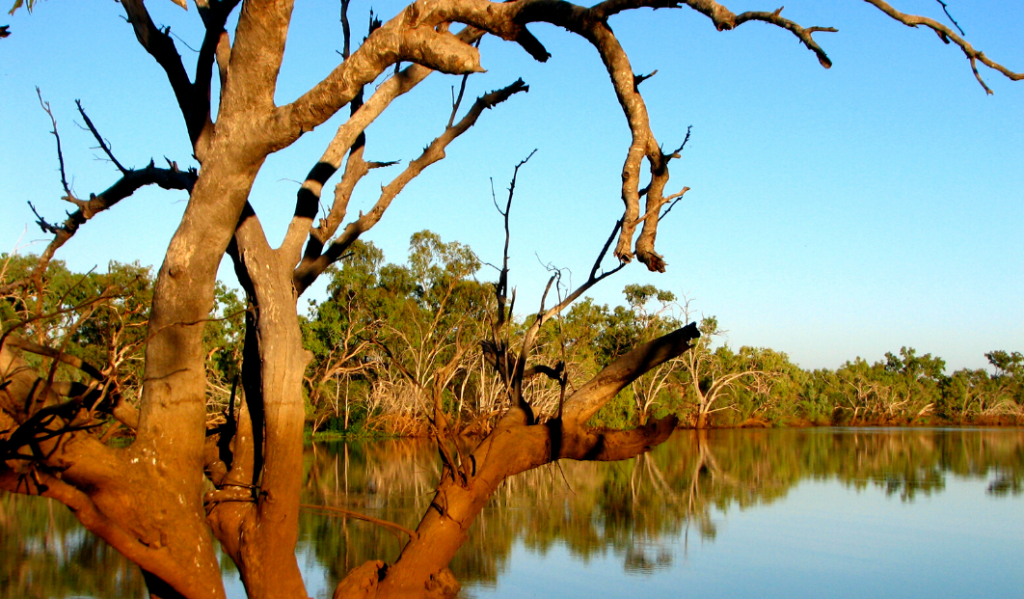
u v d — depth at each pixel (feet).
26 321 13.12
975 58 12.05
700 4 13.00
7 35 14.85
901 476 84.28
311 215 17.24
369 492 63.57
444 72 14.25
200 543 15.03
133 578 36.32
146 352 14.99
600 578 39.40
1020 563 43.47
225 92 14.52
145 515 14.29
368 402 134.72
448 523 16.98
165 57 16.93
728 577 39.70
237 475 16.92
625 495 67.31
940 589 38.40
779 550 46.06
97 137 18.20
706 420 195.62
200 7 18.06
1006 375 274.57
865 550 46.47
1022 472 88.79
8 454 12.48
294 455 16.31
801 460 102.63
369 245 168.25
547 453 17.95
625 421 146.41
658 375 176.45
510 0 14.56
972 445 135.85
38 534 46.01
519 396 18.79
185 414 14.88
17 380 13.87
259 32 13.80
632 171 13.75
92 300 14.44
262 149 14.29
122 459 14.19
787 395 208.54
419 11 14.03
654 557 44.01
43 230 18.15
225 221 14.66
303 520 50.57
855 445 134.21
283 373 16.19
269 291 16.33
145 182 18.43
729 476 82.79
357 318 137.80
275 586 16.29
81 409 14.19
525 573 40.22
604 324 173.78
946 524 55.26
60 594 33.63
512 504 61.93
